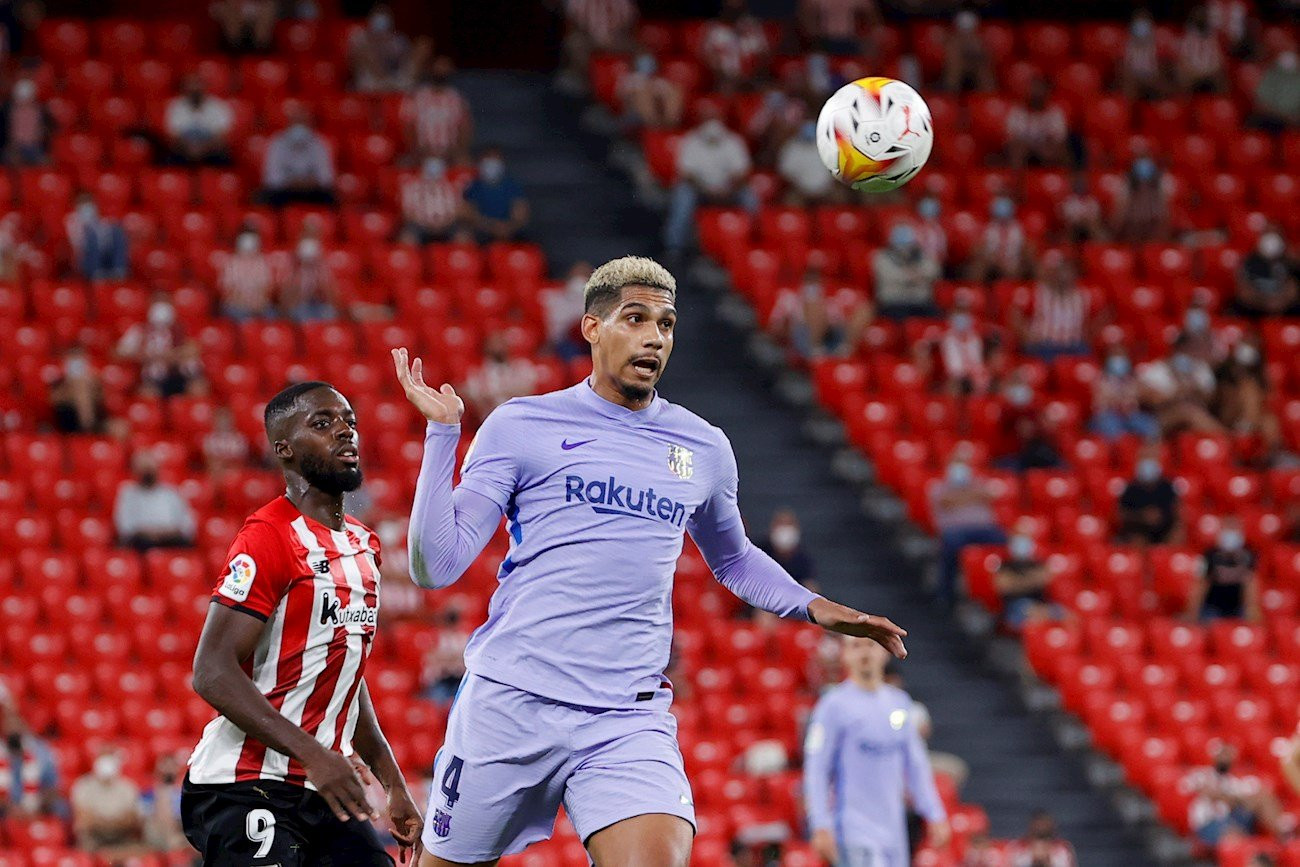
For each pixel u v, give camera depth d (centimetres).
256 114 8019
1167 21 9588
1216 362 7275
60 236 7200
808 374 7125
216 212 7362
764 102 8125
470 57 9419
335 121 7981
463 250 7369
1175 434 7106
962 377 6975
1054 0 9638
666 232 7725
